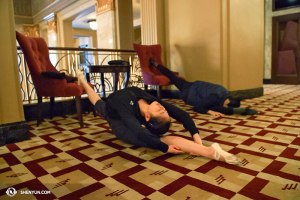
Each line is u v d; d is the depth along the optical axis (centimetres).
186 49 479
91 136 236
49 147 204
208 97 306
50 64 317
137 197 115
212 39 429
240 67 451
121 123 188
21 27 1207
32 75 275
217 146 154
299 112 311
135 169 150
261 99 453
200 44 451
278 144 187
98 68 350
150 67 449
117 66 363
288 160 154
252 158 159
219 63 423
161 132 169
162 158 167
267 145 185
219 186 123
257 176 132
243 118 287
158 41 508
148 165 155
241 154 167
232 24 425
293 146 181
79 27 1405
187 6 465
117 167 154
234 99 307
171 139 170
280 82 814
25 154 187
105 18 789
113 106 177
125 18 772
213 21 424
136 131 157
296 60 771
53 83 269
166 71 390
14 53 226
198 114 325
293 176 131
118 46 767
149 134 156
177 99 505
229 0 413
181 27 483
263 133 220
